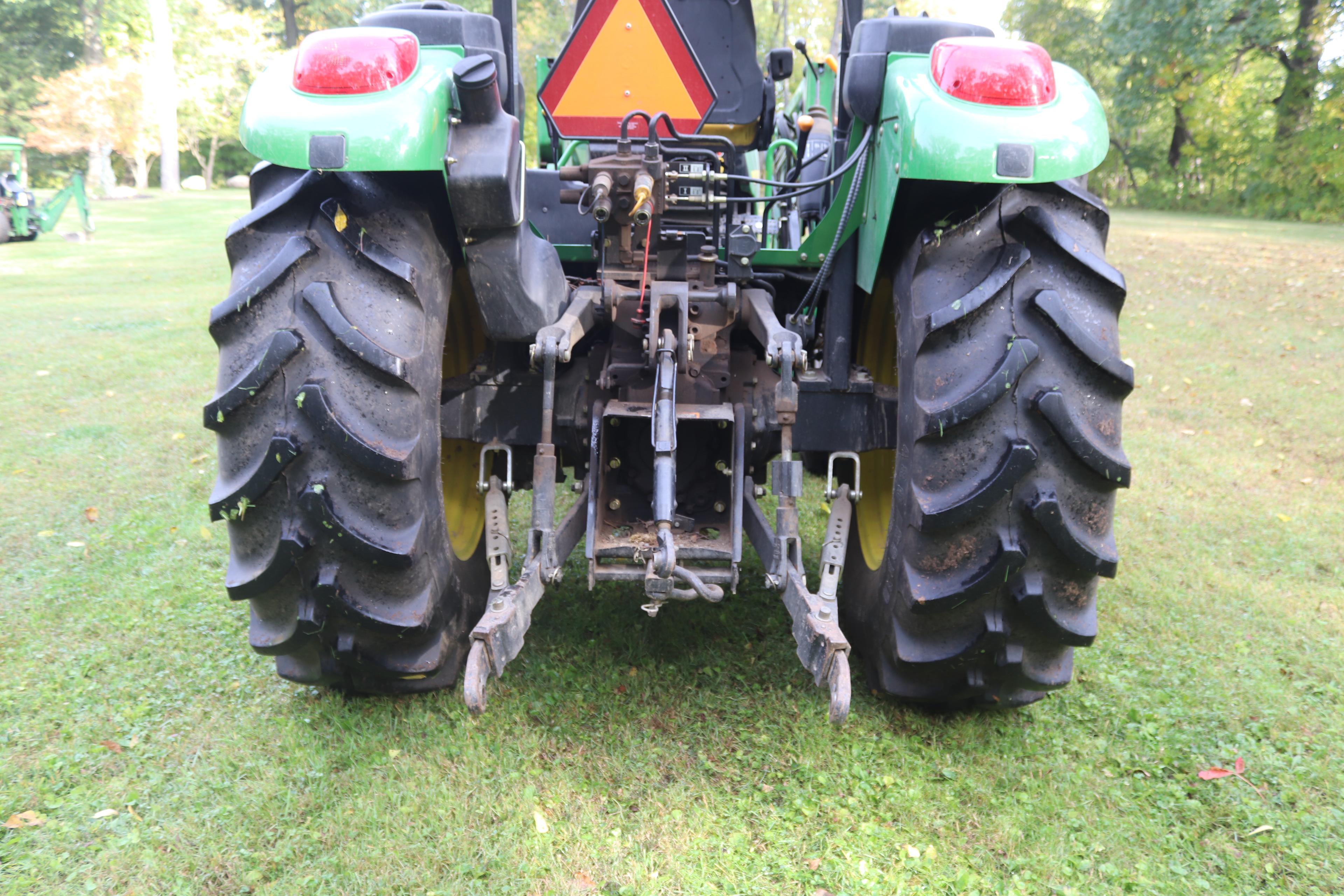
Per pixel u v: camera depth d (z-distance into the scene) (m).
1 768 2.52
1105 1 35.41
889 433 2.93
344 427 2.16
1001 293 2.27
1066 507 2.27
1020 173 2.17
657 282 2.85
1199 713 2.88
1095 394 2.27
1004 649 2.41
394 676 2.55
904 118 2.30
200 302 10.86
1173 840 2.33
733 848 2.23
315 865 2.17
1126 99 30.33
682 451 2.83
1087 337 2.23
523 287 2.49
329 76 2.15
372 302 2.22
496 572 2.71
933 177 2.22
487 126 2.26
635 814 2.35
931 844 2.28
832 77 5.36
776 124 5.06
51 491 4.73
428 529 2.35
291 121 2.12
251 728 2.71
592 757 2.57
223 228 21.91
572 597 3.55
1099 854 2.28
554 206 3.48
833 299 2.89
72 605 3.50
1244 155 29.39
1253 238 17.78
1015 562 2.26
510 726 2.69
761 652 3.16
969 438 2.28
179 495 4.70
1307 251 15.23
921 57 2.47
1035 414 2.24
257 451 2.21
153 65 42.06
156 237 19.81
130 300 10.96
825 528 4.28
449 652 2.62
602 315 2.89
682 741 2.65
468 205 2.25
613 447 2.82
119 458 5.25
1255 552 4.16
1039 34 36.66
